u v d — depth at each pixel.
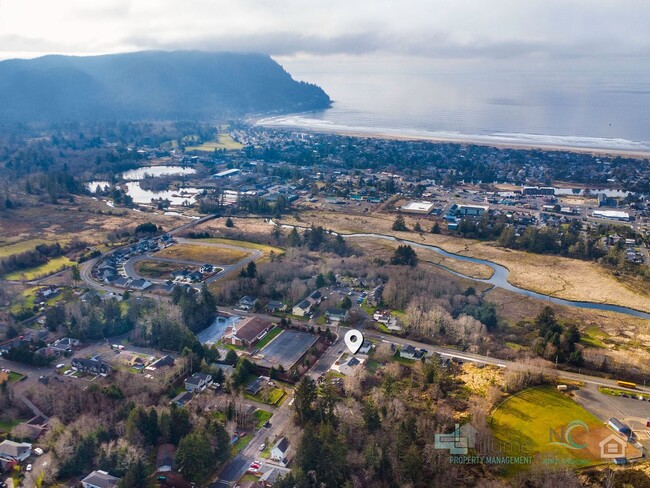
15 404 168.50
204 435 142.75
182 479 137.12
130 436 147.00
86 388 174.00
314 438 138.75
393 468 137.00
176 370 183.62
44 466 140.38
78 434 147.50
